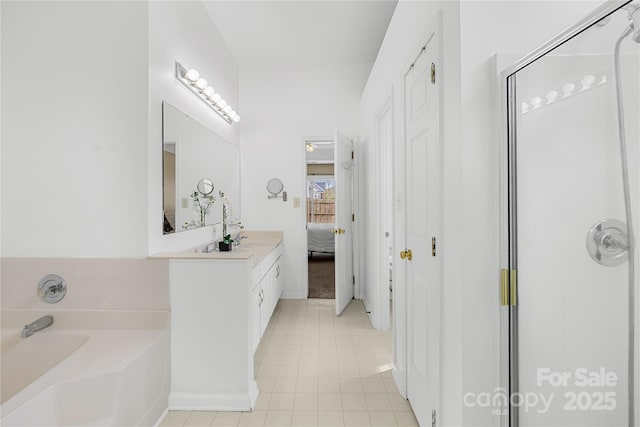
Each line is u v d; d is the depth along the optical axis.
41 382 1.38
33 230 1.95
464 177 1.24
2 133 1.95
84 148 1.91
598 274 1.08
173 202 2.19
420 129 1.72
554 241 1.14
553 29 1.25
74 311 1.91
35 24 1.93
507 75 1.19
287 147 3.97
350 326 3.15
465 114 1.25
